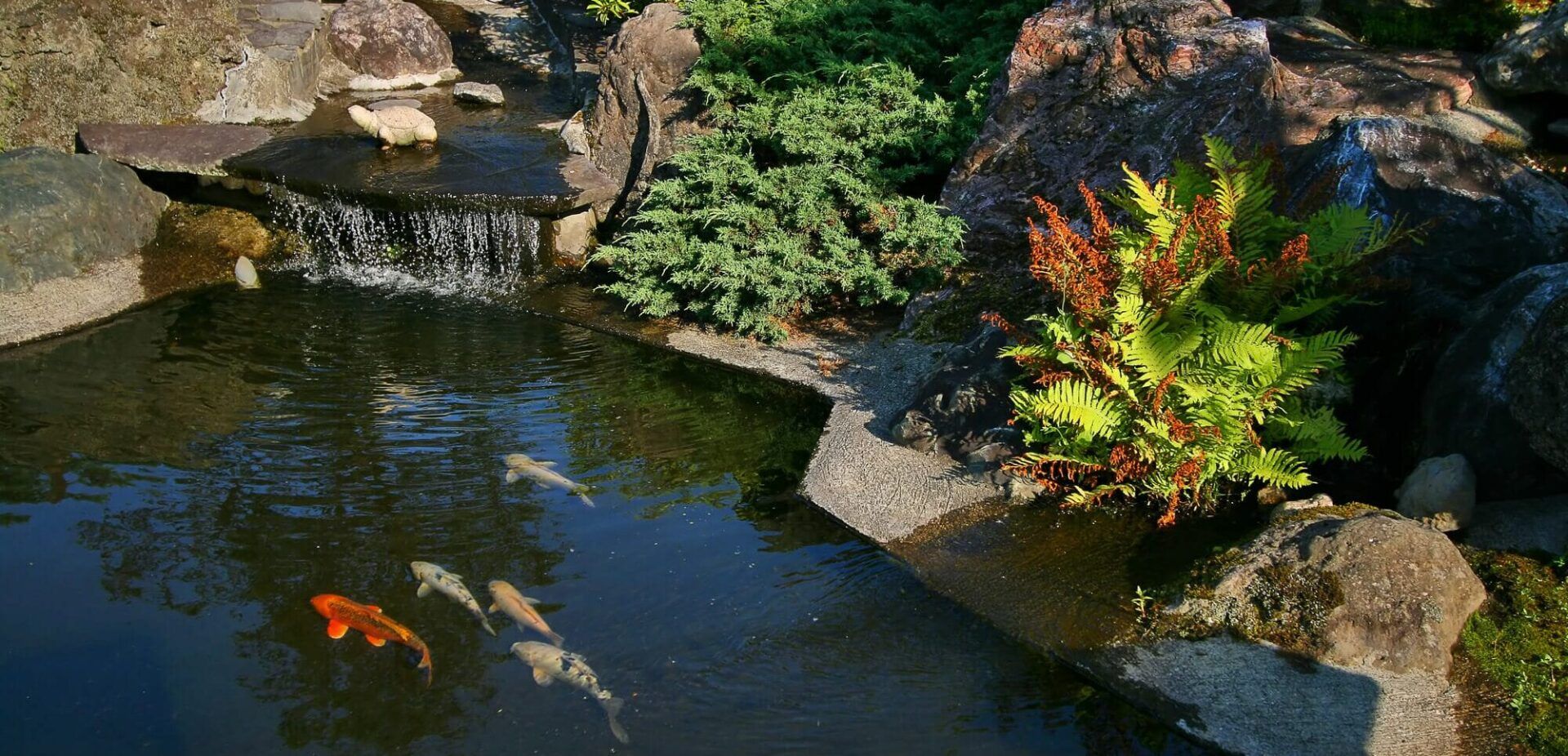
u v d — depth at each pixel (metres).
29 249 8.89
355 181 9.63
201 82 10.82
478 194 9.45
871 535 6.07
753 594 5.62
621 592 5.63
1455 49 8.61
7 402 7.51
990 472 6.34
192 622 5.39
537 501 6.44
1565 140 7.36
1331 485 5.98
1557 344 4.96
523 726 4.73
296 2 12.17
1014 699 4.89
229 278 9.58
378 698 4.89
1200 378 5.90
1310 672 4.77
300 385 7.82
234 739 4.64
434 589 5.59
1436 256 6.32
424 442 7.09
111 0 10.13
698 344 8.51
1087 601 5.38
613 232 10.17
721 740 4.67
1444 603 4.83
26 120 9.93
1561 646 4.75
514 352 8.42
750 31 9.97
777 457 7.01
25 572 5.75
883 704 4.87
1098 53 8.23
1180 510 6.00
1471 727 4.44
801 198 8.64
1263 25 7.85
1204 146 7.76
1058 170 8.28
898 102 9.24
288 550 5.94
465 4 15.30
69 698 4.89
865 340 8.34
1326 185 6.54
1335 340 5.71
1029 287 7.80
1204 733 4.57
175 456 6.89
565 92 12.55
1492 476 5.46
